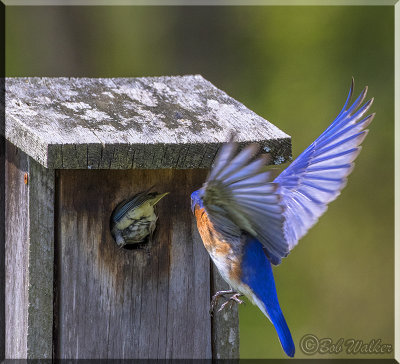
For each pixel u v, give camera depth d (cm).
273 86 1727
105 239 889
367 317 1633
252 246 816
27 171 873
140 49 1777
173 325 913
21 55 1742
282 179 783
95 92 980
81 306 889
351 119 793
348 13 1731
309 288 1647
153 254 905
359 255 1670
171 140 838
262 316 1555
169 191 902
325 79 1719
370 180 1700
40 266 870
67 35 1762
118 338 900
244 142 847
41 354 877
